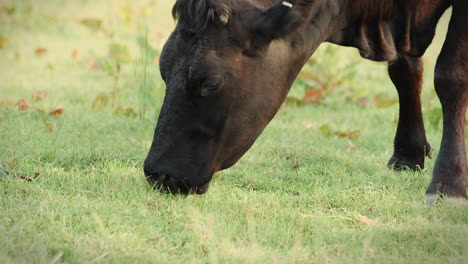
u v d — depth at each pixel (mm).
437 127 12898
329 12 8562
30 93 14469
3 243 6578
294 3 7602
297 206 8547
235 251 6719
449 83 8844
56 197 8078
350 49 20484
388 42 9359
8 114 12352
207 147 7953
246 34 7766
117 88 14945
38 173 8898
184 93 7793
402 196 8984
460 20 8758
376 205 8523
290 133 12492
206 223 7434
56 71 16766
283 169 10266
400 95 10539
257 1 8164
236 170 9961
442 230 7379
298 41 8227
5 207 7652
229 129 7957
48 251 6547
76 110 13242
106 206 7816
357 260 6652
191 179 7977
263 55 7902
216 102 7828
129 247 6785
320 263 6578
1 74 16156
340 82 15938
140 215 7715
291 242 7180
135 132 11891
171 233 7309
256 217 7879
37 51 17719
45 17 21453
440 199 8555
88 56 18094
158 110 12844
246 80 7871
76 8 24109
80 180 8906
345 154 11227
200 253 6824
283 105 14656
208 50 7684
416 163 10586
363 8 9016
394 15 9297
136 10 22938
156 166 7984
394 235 7379
